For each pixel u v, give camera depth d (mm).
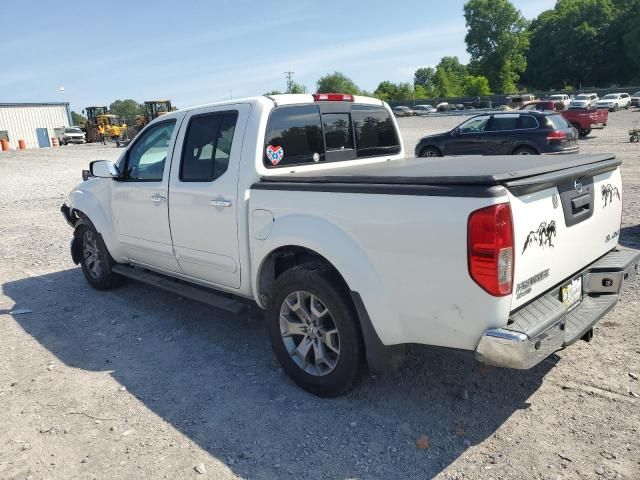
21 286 6488
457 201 2742
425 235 2871
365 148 4840
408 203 2934
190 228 4445
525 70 108875
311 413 3445
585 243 3434
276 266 4031
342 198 3250
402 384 3736
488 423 3230
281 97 4098
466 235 2719
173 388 3850
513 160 3826
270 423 3354
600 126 23219
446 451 2998
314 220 3414
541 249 2959
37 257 7918
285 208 3602
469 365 3951
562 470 2785
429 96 104562
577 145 13391
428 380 3771
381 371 3320
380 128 5023
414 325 3066
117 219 5414
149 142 4941
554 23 101000
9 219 11359
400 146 5281
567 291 3316
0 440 3285
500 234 2656
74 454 3127
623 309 4664
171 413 3521
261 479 2854
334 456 3008
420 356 4121
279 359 3822
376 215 3078
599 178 3564
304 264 3594
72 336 4879
